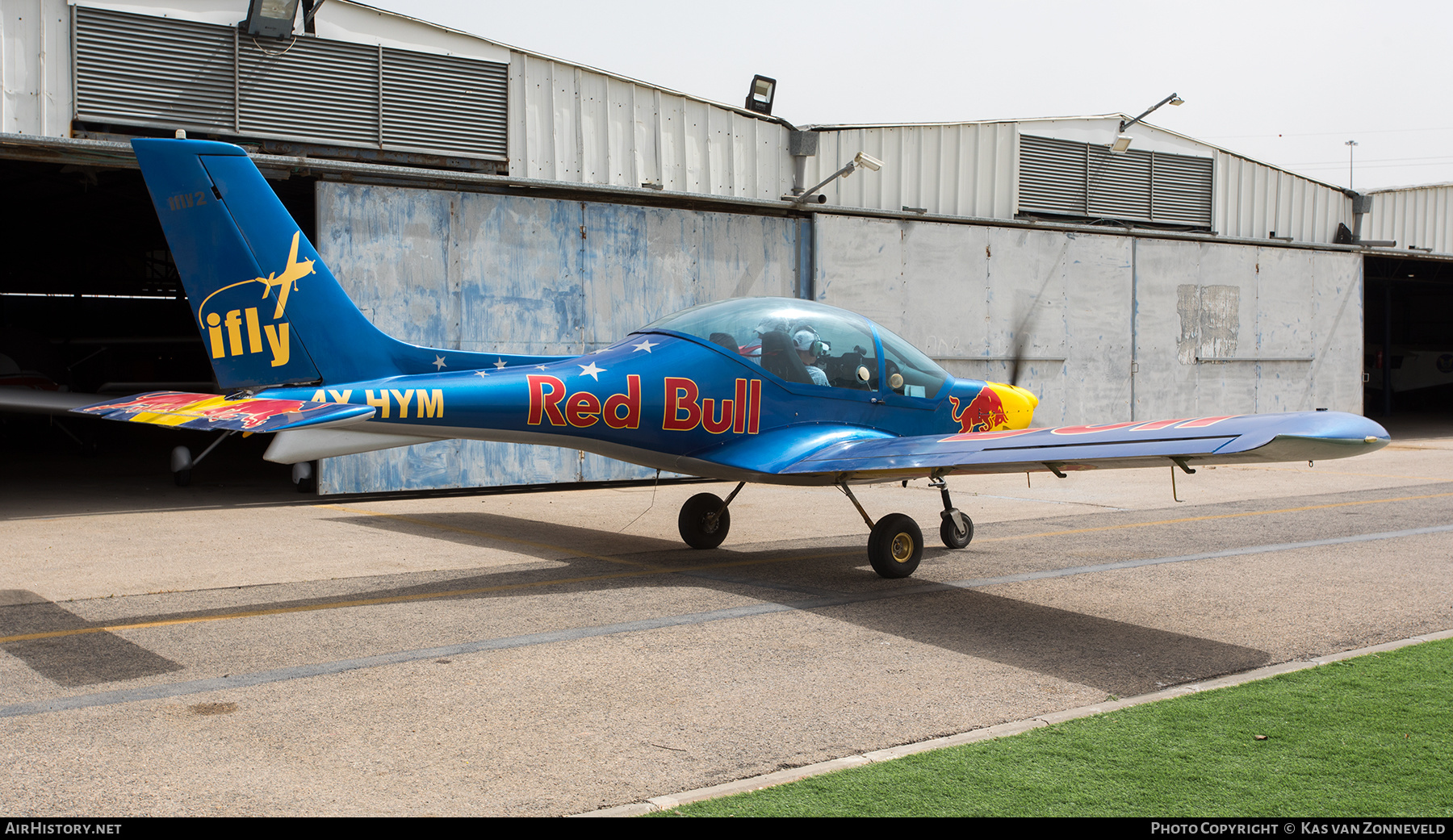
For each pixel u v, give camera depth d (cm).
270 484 1261
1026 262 1575
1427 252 2045
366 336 634
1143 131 1788
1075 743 371
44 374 1677
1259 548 817
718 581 682
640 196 1275
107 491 1182
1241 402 1812
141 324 2759
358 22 1173
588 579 687
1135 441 544
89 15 1031
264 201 614
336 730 383
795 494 1210
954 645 518
